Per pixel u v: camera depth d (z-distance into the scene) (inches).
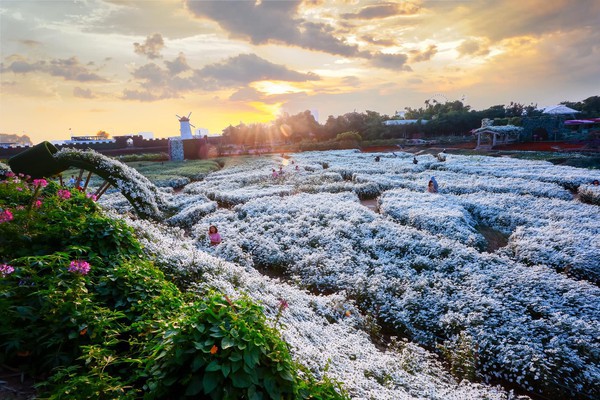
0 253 231.0
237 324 149.7
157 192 679.7
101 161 585.0
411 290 442.9
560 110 3304.6
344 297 429.1
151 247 343.3
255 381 138.5
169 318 180.9
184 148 2743.6
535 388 303.1
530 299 409.7
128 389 159.5
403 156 2300.7
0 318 173.3
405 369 299.7
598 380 293.9
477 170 1445.6
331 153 2805.1
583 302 403.9
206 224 744.3
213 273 331.0
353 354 300.5
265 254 572.4
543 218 768.9
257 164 2124.8
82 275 203.2
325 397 168.4
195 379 137.1
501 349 329.7
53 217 283.4
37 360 169.5
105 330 180.1
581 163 1658.5
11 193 337.7
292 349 238.4
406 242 598.9
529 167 1533.0
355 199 983.6
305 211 823.1
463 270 492.7
